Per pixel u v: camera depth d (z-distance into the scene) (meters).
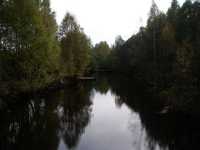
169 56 37.47
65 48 52.94
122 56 90.00
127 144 17.48
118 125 22.19
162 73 36.78
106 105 31.34
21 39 29.03
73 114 26.25
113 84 55.78
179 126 20.80
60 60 47.69
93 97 37.81
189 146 16.70
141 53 51.50
